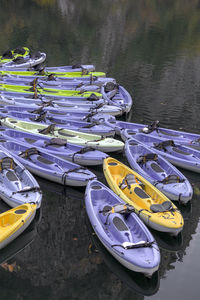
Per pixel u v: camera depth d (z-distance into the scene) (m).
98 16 60.47
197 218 11.93
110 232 9.87
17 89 23.12
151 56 35.00
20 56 31.31
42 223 11.23
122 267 9.46
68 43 39.88
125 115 20.52
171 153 15.10
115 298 8.66
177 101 23.06
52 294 8.71
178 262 9.95
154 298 8.75
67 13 61.72
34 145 15.35
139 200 11.35
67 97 21.47
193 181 14.12
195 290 9.05
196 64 32.16
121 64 31.97
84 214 11.78
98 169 14.56
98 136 16.06
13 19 53.12
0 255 9.90
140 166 14.22
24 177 12.45
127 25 52.81
